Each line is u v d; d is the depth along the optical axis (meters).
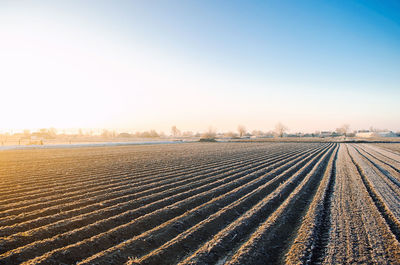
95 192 13.20
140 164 24.08
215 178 16.98
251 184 14.88
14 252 6.64
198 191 13.55
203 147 50.12
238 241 7.81
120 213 10.27
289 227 8.88
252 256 6.69
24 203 11.20
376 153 36.97
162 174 18.61
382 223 8.81
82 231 8.17
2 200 11.67
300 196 12.46
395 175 18.59
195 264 6.28
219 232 8.15
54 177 17.31
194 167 22.30
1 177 17.22
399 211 10.15
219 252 6.99
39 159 27.38
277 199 12.04
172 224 8.73
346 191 13.35
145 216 9.40
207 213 10.12
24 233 7.82
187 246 7.39
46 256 6.46
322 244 7.43
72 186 14.64
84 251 7.00
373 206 10.74
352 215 9.63
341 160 27.61
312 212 9.96
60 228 8.45
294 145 58.84
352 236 7.77
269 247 7.32
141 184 15.33
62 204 11.05
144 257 6.55
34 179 16.59
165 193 12.98
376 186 14.55
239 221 9.01
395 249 6.92
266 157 31.11
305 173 19.23
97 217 9.58
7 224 8.88
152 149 43.69
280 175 17.77
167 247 7.10
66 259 6.58
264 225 8.71
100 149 42.62
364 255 6.62
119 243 7.72
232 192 12.91
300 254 6.71
